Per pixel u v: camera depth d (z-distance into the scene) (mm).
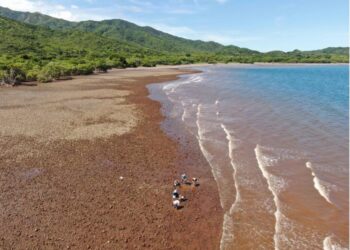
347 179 14773
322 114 28656
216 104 33656
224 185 14492
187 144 20172
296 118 26891
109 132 22328
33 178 14773
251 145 19750
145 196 13461
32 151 18141
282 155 17953
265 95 40500
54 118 25672
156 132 22797
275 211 12258
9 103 31781
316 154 18016
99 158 17453
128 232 10938
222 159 17578
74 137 20906
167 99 36750
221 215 12078
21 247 9984
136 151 18766
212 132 22734
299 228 11188
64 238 10477
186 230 11148
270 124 24812
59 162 16719
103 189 13922
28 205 12422
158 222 11594
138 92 41906
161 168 16406
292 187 14133
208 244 10414
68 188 13914
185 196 13547
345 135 21688
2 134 21047
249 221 11648
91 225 11227
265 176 15273
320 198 13148
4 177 14789
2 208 12156
